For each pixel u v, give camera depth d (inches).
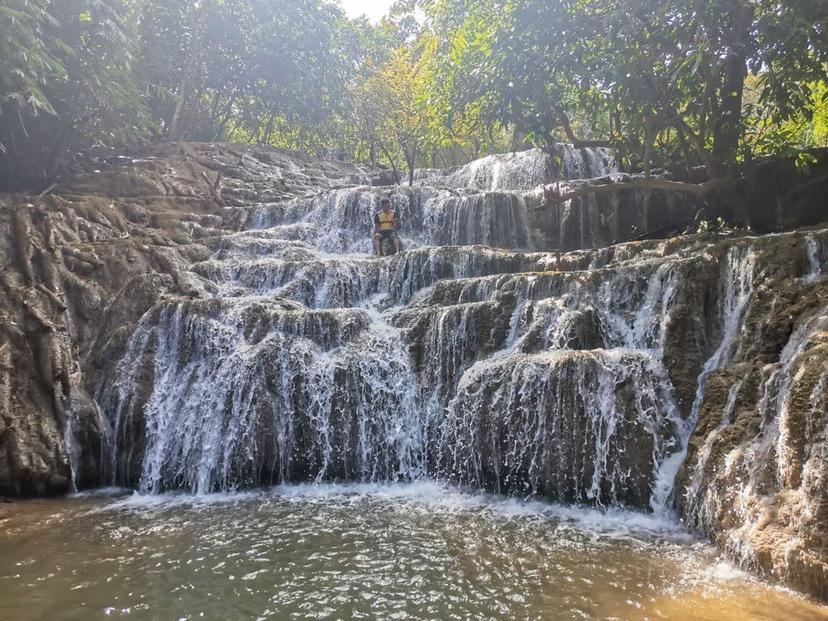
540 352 351.6
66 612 193.9
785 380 240.2
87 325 430.0
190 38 960.3
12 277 432.1
